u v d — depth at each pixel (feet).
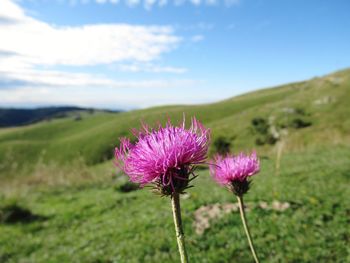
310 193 39.17
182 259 8.94
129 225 39.14
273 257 26.11
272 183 46.44
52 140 363.97
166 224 36.63
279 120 177.68
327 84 229.66
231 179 13.23
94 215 47.78
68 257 33.58
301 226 30.35
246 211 35.96
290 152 85.76
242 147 156.56
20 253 37.40
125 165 9.34
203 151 9.38
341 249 25.50
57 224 46.32
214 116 309.63
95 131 332.19
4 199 57.36
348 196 36.60
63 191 70.23
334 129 141.38
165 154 9.11
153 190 9.41
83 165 92.48
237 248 28.40
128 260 30.22
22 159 303.27
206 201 41.24
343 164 54.65
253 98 357.20
